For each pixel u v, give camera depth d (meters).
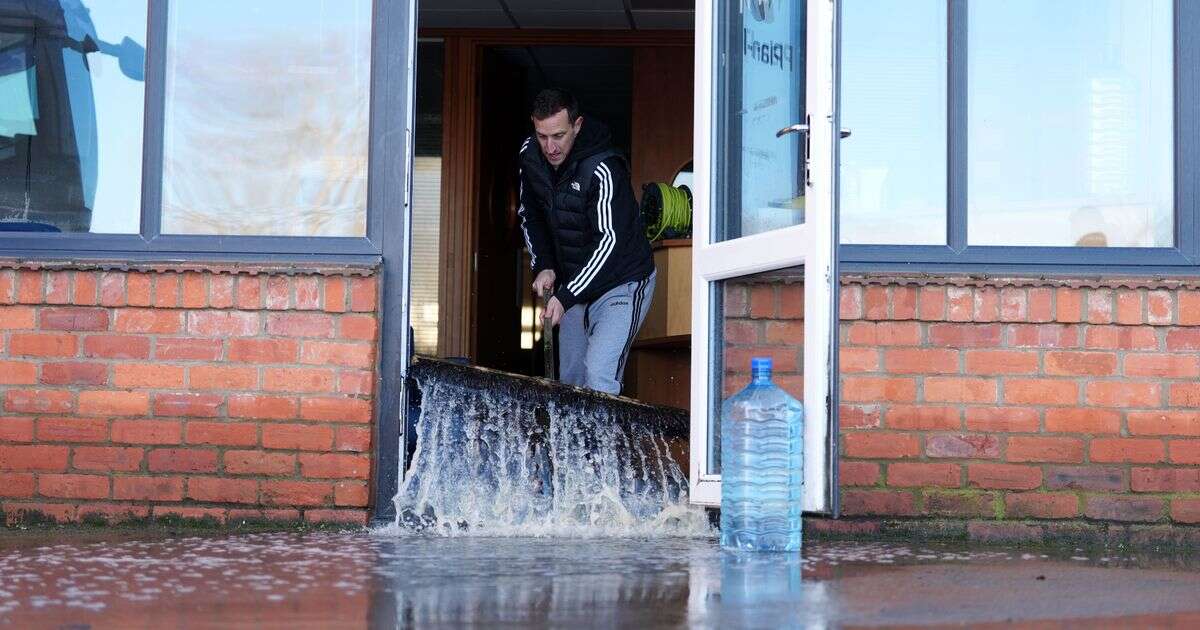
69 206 4.82
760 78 4.49
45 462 4.67
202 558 3.76
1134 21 4.83
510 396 4.76
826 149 4.09
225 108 4.84
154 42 4.84
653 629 2.50
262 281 4.69
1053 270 4.73
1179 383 4.61
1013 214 4.80
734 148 4.62
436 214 10.09
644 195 7.26
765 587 3.15
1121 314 4.63
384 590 3.07
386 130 4.82
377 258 4.75
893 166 4.83
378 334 4.71
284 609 2.77
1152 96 4.82
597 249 5.53
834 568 3.60
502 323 10.27
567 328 5.73
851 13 4.86
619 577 3.33
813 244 4.09
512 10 9.17
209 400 4.67
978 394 4.64
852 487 4.63
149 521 4.66
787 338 4.26
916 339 4.65
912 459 4.63
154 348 4.68
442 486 4.71
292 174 4.82
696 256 4.68
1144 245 4.79
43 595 2.98
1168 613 2.80
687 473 4.75
